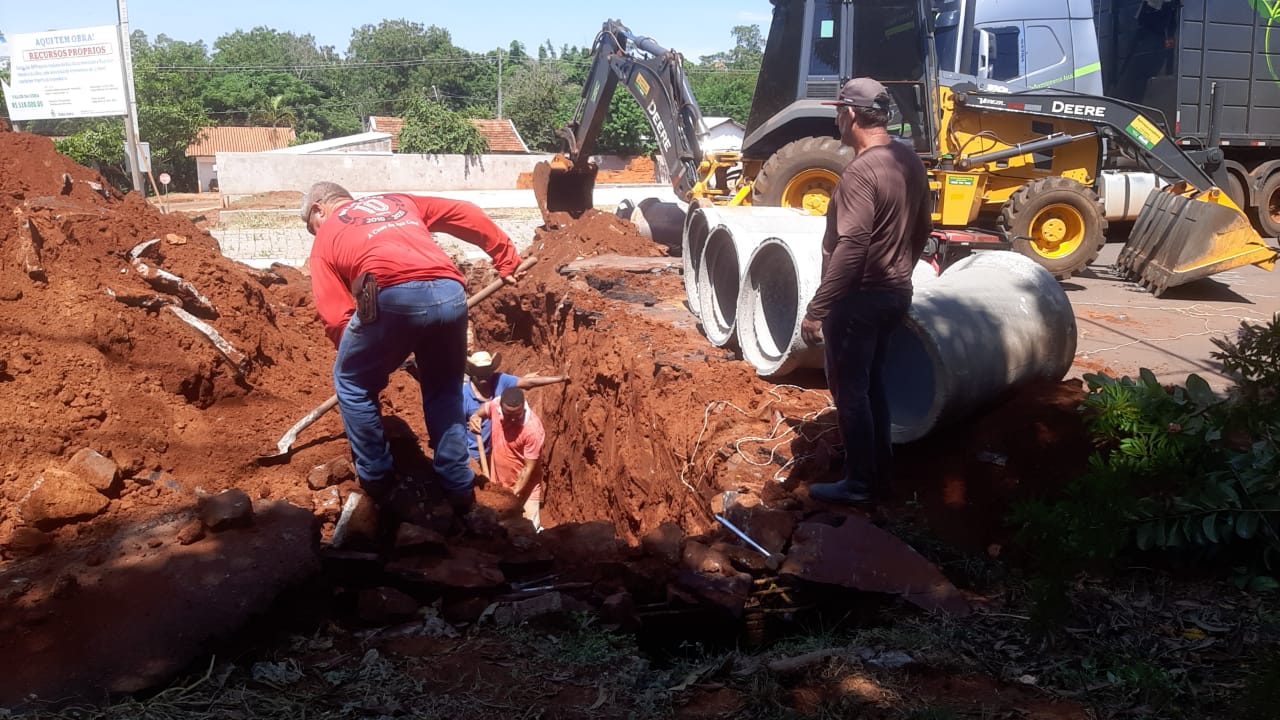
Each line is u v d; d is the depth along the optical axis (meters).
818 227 6.73
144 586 3.37
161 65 67.81
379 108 80.69
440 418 4.52
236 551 3.60
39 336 4.68
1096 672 3.10
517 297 11.15
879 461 4.49
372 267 4.14
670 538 4.17
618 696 3.04
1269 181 14.49
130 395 4.70
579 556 4.14
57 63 17.50
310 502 4.39
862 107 4.21
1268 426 3.77
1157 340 7.96
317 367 6.67
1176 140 12.28
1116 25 15.20
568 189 14.23
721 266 7.13
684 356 6.64
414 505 4.38
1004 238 11.41
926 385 5.11
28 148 6.21
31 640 3.10
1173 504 3.70
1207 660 3.14
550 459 9.19
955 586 3.83
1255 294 10.38
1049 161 11.99
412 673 3.15
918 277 5.33
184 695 2.95
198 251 6.27
